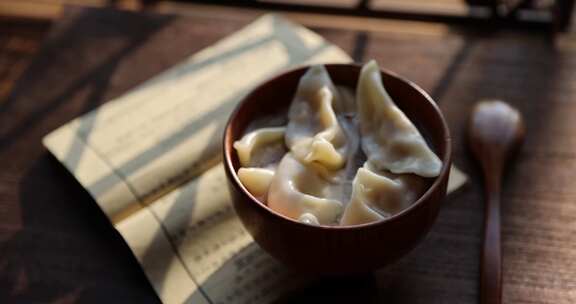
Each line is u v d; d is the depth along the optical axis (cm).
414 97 68
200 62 84
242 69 83
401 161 66
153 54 87
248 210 63
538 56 83
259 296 68
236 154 67
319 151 65
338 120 70
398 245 63
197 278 69
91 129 79
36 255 72
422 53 84
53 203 75
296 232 62
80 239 73
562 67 82
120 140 78
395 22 112
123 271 71
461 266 70
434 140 67
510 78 82
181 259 70
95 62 86
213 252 71
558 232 71
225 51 85
